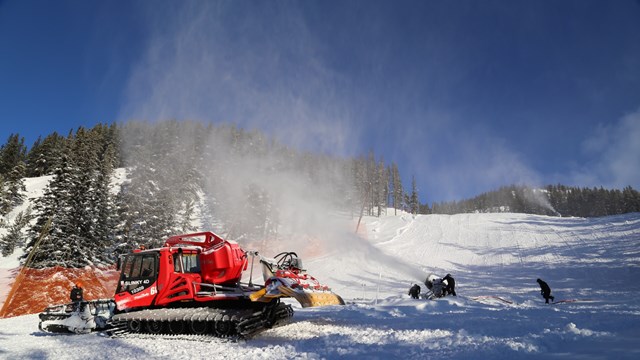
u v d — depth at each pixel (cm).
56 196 3369
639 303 1262
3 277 3475
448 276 1634
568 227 5112
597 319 768
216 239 950
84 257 3238
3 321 1239
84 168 3516
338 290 3123
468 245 4853
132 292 905
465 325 787
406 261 4228
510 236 5022
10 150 6912
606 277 2733
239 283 949
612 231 4450
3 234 4606
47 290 2942
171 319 805
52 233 3212
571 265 3309
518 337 593
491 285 2812
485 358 482
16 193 5594
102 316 963
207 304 877
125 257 947
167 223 4062
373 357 536
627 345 484
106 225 3728
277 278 786
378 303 1530
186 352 650
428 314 1064
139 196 4109
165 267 898
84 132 6200
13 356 668
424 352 548
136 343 752
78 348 723
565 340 555
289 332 813
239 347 680
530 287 2584
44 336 890
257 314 794
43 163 7138
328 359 545
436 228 6053
